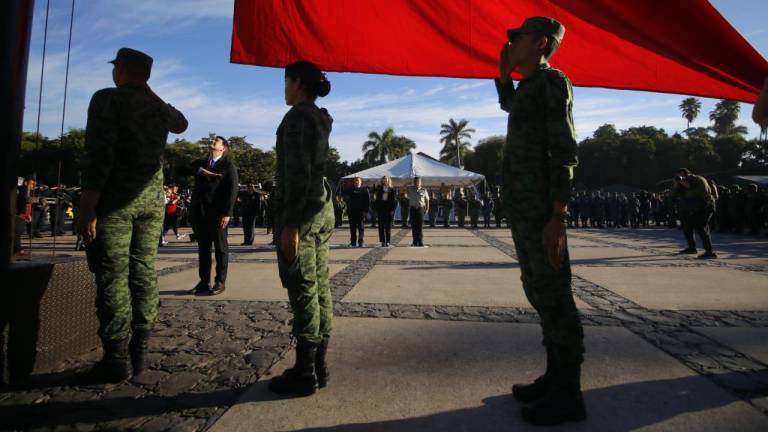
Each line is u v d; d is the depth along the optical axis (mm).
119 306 2277
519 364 2537
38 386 2232
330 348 2826
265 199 18859
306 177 2023
